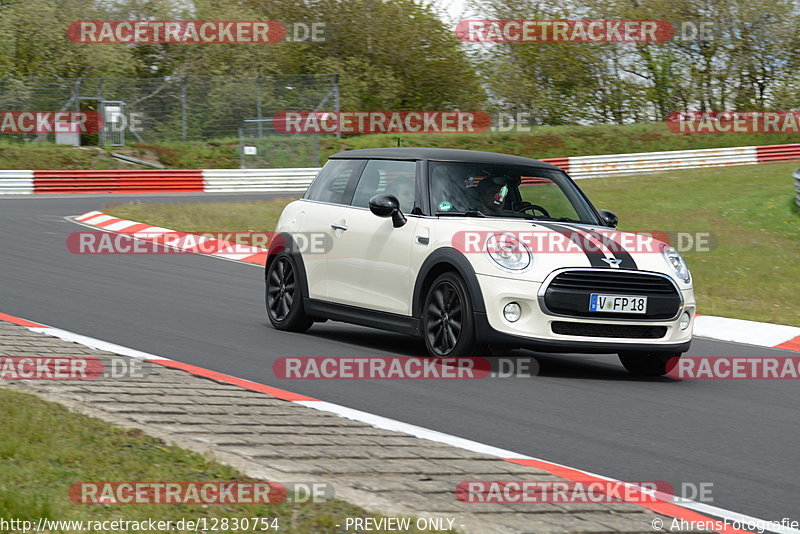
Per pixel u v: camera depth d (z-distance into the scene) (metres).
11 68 159.12
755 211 86.75
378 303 29.17
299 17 194.00
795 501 16.33
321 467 15.80
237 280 47.16
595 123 193.38
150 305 36.72
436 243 27.17
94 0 168.00
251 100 150.88
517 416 21.50
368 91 195.25
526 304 25.39
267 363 26.38
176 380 22.50
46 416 17.66
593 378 26.86
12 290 38.34
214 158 144.25
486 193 29.00
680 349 26.61
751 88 187.75
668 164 145.00
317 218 31.95
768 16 181.38
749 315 43.38
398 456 16.97
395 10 196.50
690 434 20.77
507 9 188.50
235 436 17.45
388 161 30.70
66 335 28.41
